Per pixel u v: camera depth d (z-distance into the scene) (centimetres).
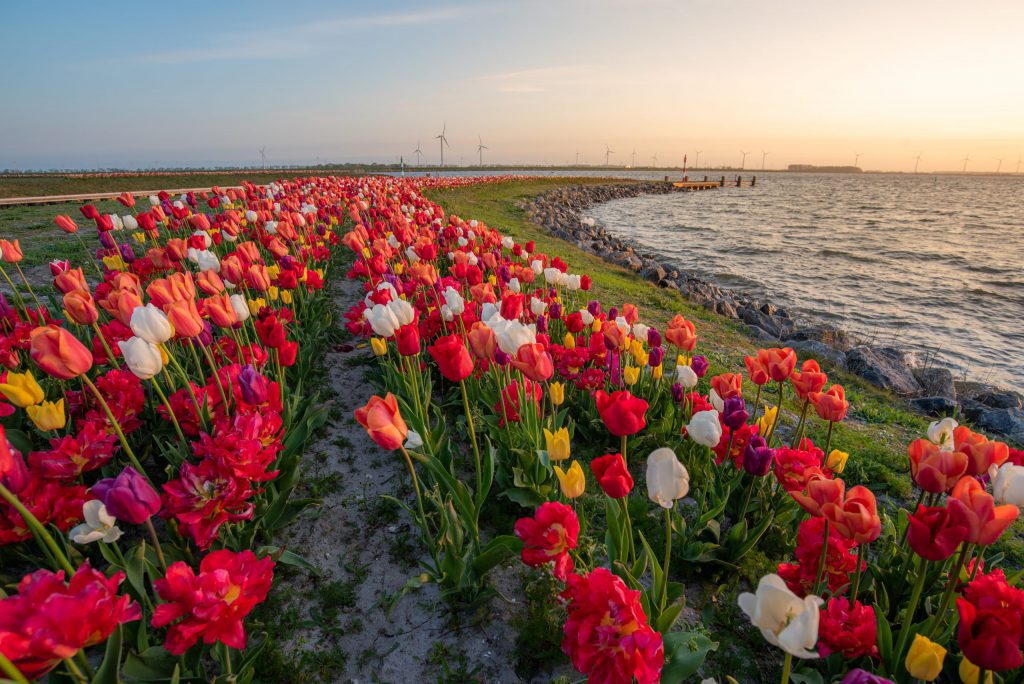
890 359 1043
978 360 1285
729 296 1844
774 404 674
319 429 485
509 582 347
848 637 236
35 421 263
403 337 334
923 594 293
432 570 321
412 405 431
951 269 2525
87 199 2272
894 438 638
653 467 216
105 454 290
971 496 195
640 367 498
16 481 252
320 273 755
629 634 199
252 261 559
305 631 304
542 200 4588
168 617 196
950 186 19338
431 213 1307
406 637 307
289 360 402
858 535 208
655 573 256
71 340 251
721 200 7919
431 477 375
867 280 2248
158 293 341
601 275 1594
